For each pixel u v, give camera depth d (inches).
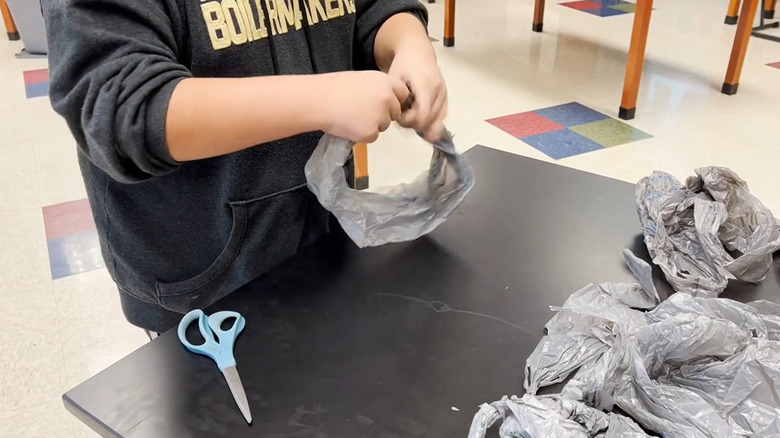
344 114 23.3
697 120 94.0
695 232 29.5
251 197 30.0
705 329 21.6
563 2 157.6
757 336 23.0
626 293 25.7
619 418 19.9
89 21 21.3
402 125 27.1
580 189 34.6
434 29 140.0
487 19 146.1
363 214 28.8
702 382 21.5
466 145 87.7
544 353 22.6
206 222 30.4
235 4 27.3
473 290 26.7
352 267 28.2
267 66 28.9
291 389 21.7
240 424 20.4
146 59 21.5
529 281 27.3
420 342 23.9
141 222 29.8
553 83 109.0
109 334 56.9
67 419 48.8
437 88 27.6
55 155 87.7
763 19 134.3
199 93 21.9
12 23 135.5
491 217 32.0
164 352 23.3
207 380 22.1
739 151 85.0
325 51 31.7
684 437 19.3
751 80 108.1
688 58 118.1
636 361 21.0
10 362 54.1
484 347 23.6
